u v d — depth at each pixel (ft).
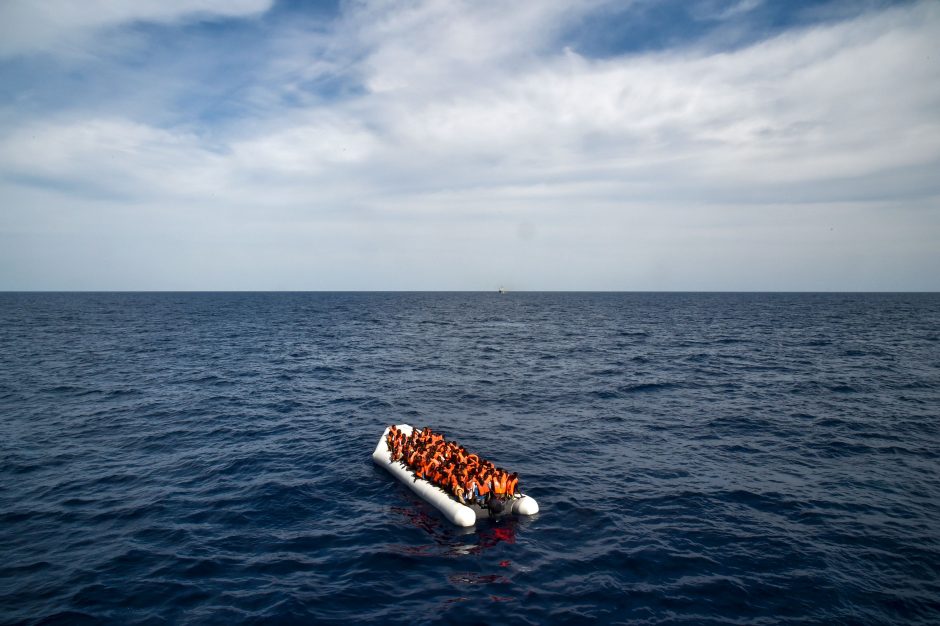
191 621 34.19
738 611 35.22
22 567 40.34
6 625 33.53
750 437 72.33
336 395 100.94
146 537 45.32
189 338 194.29
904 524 46.96
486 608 35.73
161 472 60.49
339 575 39.75
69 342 176.24
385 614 35.09
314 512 50.49
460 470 51.29
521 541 44.83
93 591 37.29
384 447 64.49
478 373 124.36
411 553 42.96
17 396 96.37
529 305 507.30
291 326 253.24
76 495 53.78
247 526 47.60
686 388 104.32
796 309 401.08
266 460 64.69
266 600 36.47
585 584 38.42
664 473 59.72
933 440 70.08
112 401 93.71
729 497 52.95
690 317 318.04
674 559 41.60
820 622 34.04
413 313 369.09
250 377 118.01
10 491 54.54
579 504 51.72
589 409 89.30
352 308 439.63
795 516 48.70
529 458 65.16
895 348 159.12
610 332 224.12
